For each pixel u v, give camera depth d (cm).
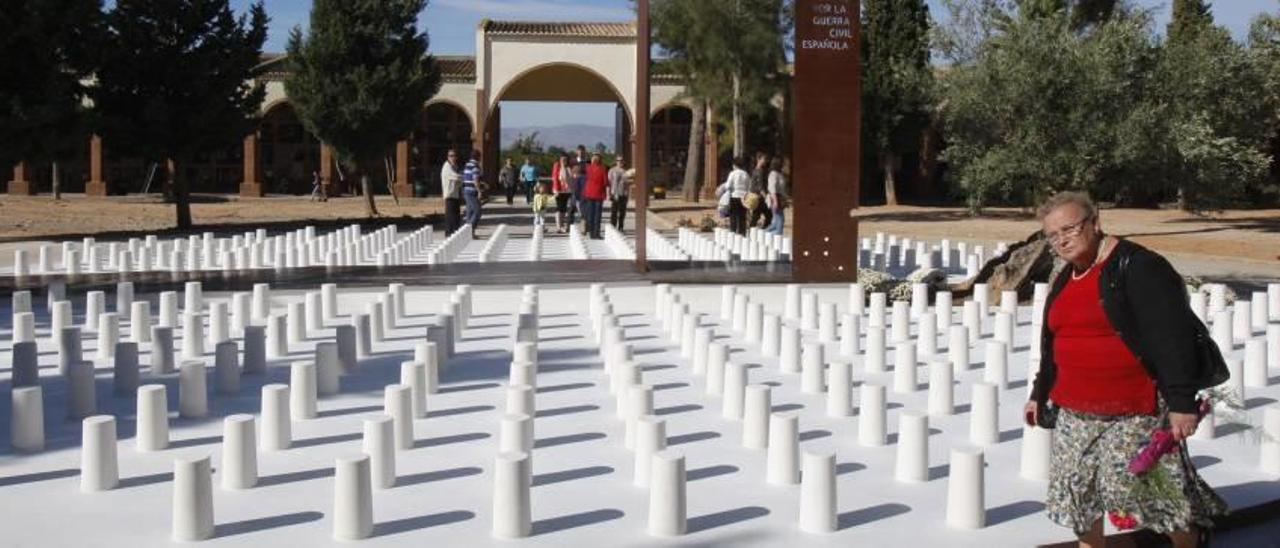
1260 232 2719
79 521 512
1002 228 2994
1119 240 433
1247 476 600
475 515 521
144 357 913
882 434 655
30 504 536
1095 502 433
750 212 2170
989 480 588
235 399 759
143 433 625
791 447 573
